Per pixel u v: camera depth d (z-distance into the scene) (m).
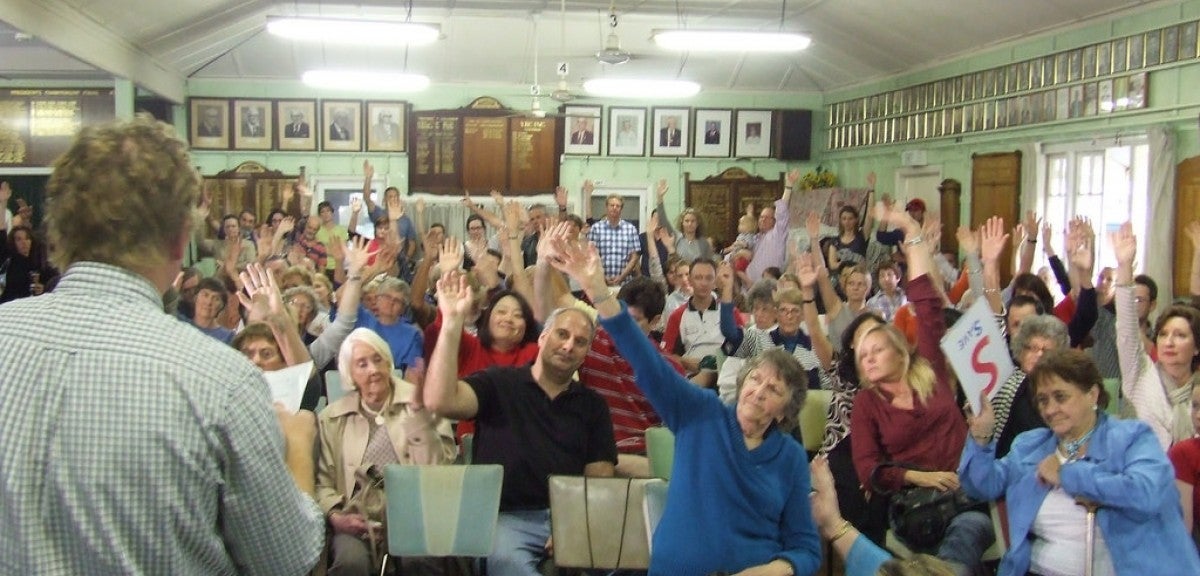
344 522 3.40
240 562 1.37
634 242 9.06
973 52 10.14
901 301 6.86
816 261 5.89
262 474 1.32
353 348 3.60
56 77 11.46
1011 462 3.07
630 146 13.49
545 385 3.58
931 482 3.61
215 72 12.64
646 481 3.29
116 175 1.30
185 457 1.25
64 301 1.30
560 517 3.28
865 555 2.87
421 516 3.29
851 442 3.95
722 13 11.00
